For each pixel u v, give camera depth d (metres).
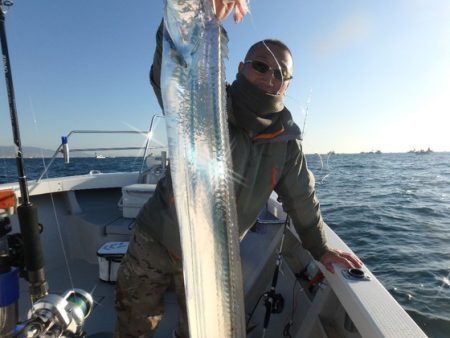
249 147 0.91
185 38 0.52
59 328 0.79
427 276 3.41
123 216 2.24
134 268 0.99
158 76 0.72
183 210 0.51
